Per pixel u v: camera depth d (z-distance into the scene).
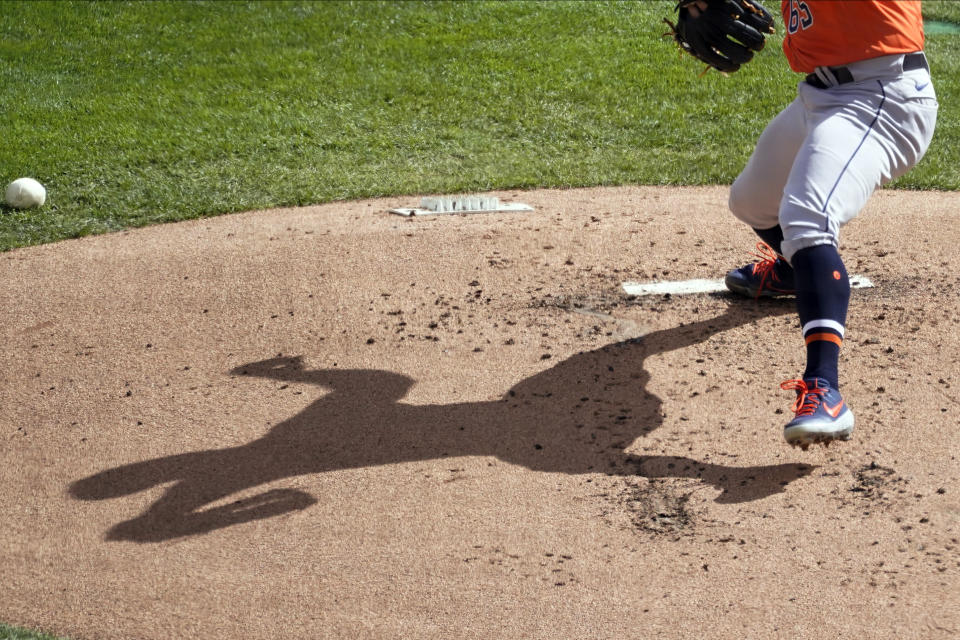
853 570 11.27
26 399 16.41
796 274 13.81
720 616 10.64
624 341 17.47
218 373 17.00
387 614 10.95
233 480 13.77
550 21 49.97
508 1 52.41
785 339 17.27
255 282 20.78
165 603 11.30
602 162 34.00
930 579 11.00
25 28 48.06
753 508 12.59
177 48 46.38
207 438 14.92
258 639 10.65
